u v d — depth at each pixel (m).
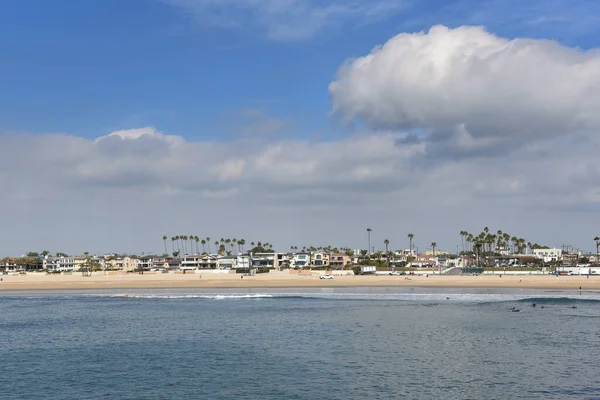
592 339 65.31
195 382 46.84
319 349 60.31
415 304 104.19
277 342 64.69
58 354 58.97
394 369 50.91
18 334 72.44
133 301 116.12
